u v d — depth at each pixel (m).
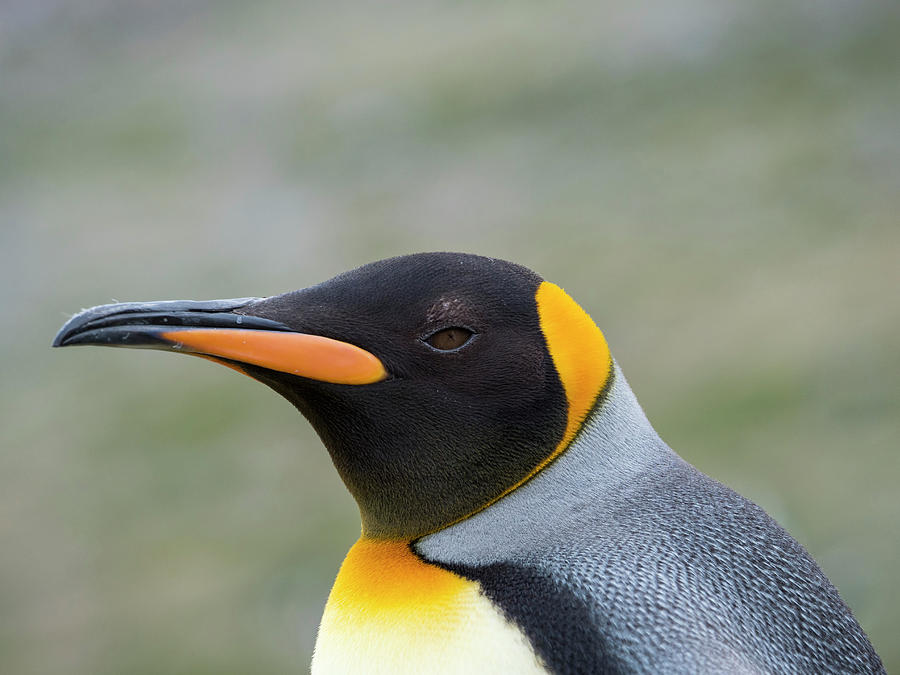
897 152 18.72
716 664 2.88
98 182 26.75
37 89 32.31
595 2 27.36
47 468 16.84
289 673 11.48
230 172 25.44
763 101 21.80
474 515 3.47
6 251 24.12
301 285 20.33
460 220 20.88
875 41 22.11
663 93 23.05
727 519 3.33
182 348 3.49
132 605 13.16
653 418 13.53
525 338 3.51
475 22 29.02
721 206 18.83
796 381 13.49
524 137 22.89
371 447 3.53
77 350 20.47
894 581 9.95
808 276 16.06
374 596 3.39
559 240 19.22
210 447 16.36
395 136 24.44
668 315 16.05
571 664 2.98
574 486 3.42
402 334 3.50
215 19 34.72
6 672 12.54
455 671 3.08
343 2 33.44
